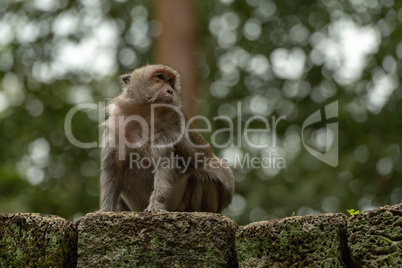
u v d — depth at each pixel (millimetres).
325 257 5852
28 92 18828
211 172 9438
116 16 20156
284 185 17609
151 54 19656
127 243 6289
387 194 17469
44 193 17719
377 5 18828
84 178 18484
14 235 6262
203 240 6281
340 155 17719
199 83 19000
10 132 18641
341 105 17719
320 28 19391
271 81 19281
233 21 20109
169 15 17125
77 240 6520
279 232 6031
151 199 8453
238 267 6277
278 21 19859
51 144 18781
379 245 5730
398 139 17547
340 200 17016
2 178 17281
